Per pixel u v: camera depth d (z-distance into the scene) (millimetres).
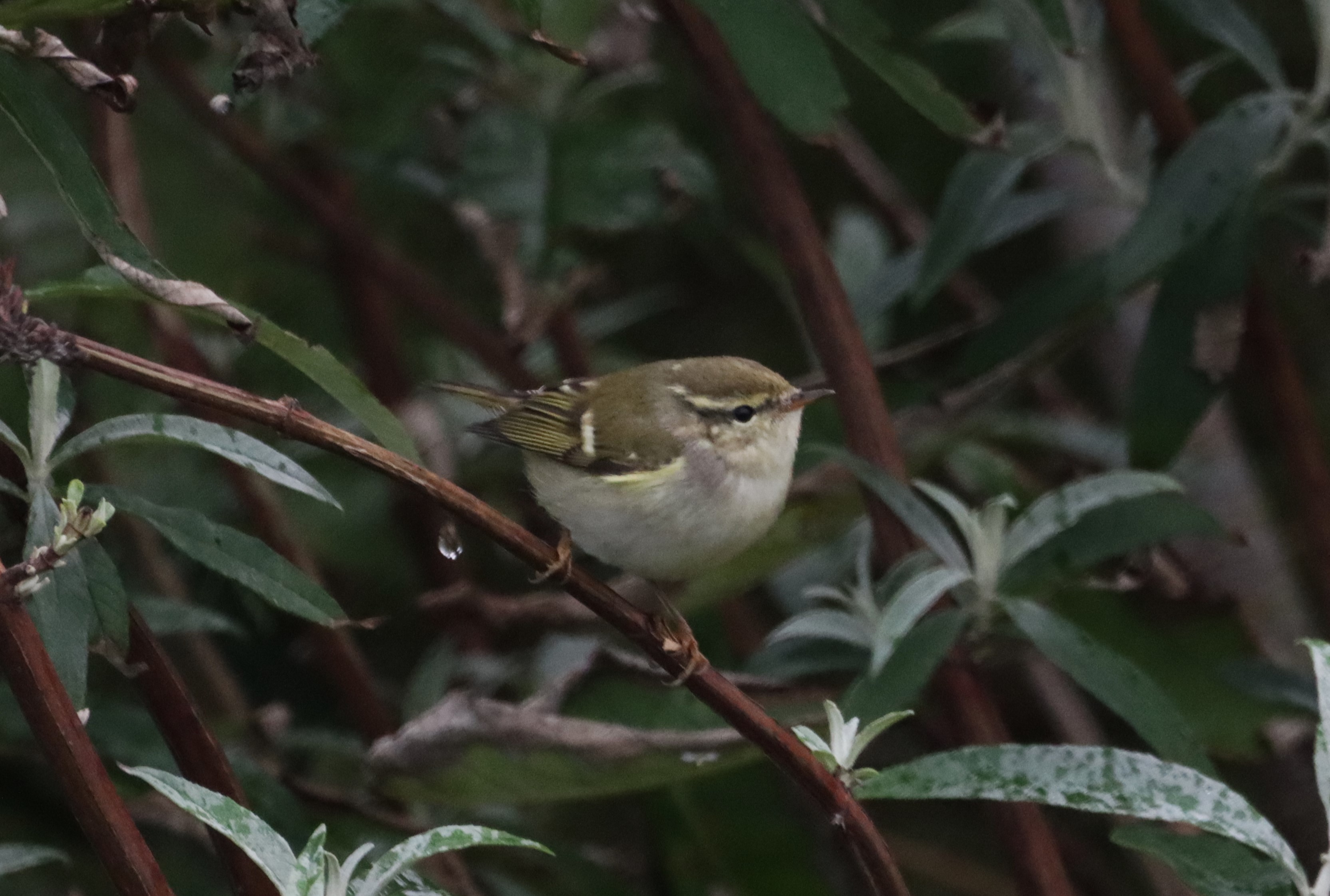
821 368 10305
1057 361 9805
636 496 8516
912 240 11766
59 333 4605
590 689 8141
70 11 5098
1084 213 11555
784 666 8164
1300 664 9609
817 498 9172
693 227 12297
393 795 7719
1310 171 12273
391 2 10453
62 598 5270
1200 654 9312
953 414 9617
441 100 10695
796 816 11328
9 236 10086
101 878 8602
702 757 7105
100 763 4625
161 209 10953
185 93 10562
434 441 11281
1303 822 9250
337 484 11016
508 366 11102
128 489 10125
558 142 9898
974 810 12039
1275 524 10656
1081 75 8906
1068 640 6961
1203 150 8055
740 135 8414
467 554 11500
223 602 11273
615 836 11195
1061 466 10867
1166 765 5227
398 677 11789
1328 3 8172
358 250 11031
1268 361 9156
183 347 10016
